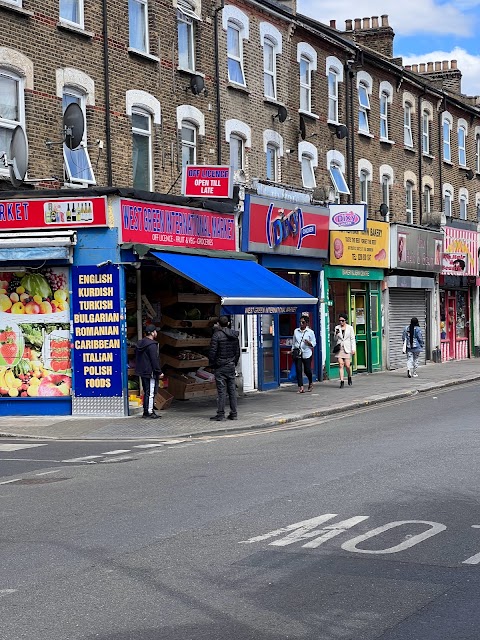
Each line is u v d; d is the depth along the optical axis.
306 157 26.34
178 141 20.95
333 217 25.38
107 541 7.48
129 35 19.78
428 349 32.97
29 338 17.59
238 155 23.36
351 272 26.94
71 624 5.44
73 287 17.34
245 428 15.88
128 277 18.67
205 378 20.39
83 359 17.36
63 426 16.19
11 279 17.64
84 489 9.98
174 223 18.72
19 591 6.14
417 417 16.75
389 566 6.55
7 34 16.70
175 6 20.89
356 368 27.95
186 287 19.94
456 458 11.28
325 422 16.80
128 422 16.53
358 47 28.30
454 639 5.11
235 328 21.50
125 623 5.43
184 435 15.09
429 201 34.47
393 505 8.55
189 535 7.60
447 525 7.74
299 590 6.02
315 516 8.16
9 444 14.40
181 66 21.23
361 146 29.08
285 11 24.67
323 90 27.08
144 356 17.00
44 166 17.50
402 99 32.16
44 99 17.50
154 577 6.38
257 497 9.10
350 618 5.46
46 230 17.27
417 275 31.70
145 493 9.57
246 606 5.71
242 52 23.36
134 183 19.89
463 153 37.94
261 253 22.30
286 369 24.39
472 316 37.09
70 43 18.06
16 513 8.79
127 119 19.42
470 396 21.09
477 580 6.18
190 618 5.50
